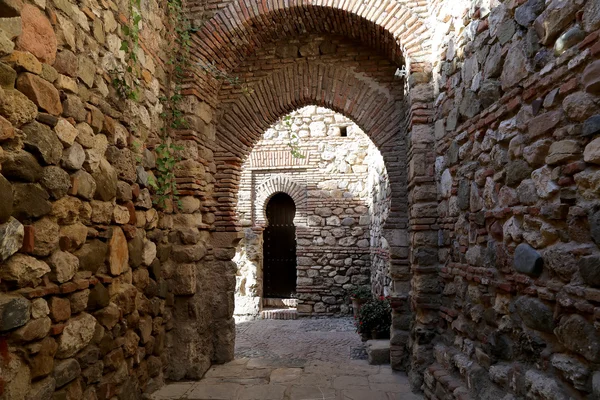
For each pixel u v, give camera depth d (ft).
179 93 15.69
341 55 17.88
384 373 16.03
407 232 16.96
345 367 16.76
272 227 34.30
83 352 9.57
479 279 10.67
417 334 14.38
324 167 32.14
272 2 15.80
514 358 9.14
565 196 7.38
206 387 14.37
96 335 10.11
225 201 17.49
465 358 11.40
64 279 8.76
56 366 8.61
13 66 7.51
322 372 16.05
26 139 7.70
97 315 10.21
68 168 8.98
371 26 15.69
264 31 17.03
